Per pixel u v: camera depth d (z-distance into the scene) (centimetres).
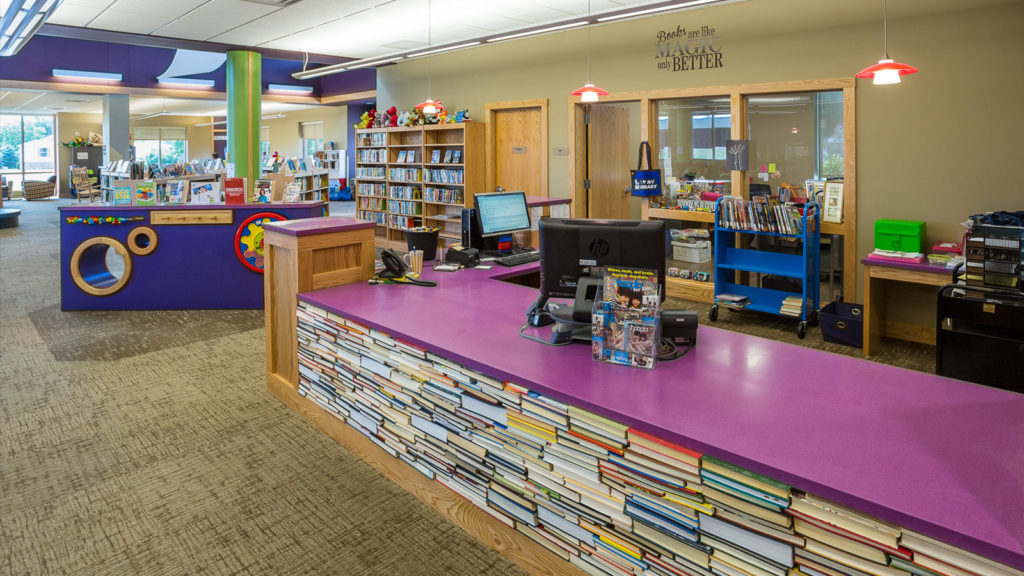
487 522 233
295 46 930
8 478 284
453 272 379
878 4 504
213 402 373
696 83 623
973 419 167
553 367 211
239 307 610
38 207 1792
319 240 334
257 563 226
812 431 160
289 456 306
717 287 582
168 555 231
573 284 249
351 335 289
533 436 203
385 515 256
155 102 1725
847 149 536
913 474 138
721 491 156
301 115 2094
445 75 909
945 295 375
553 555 207
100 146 2206
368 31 823
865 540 132
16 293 671
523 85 794
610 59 693
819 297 573
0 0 673
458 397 232
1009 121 456
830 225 553
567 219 254
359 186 1065
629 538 180
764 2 566
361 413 295
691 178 666
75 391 390
